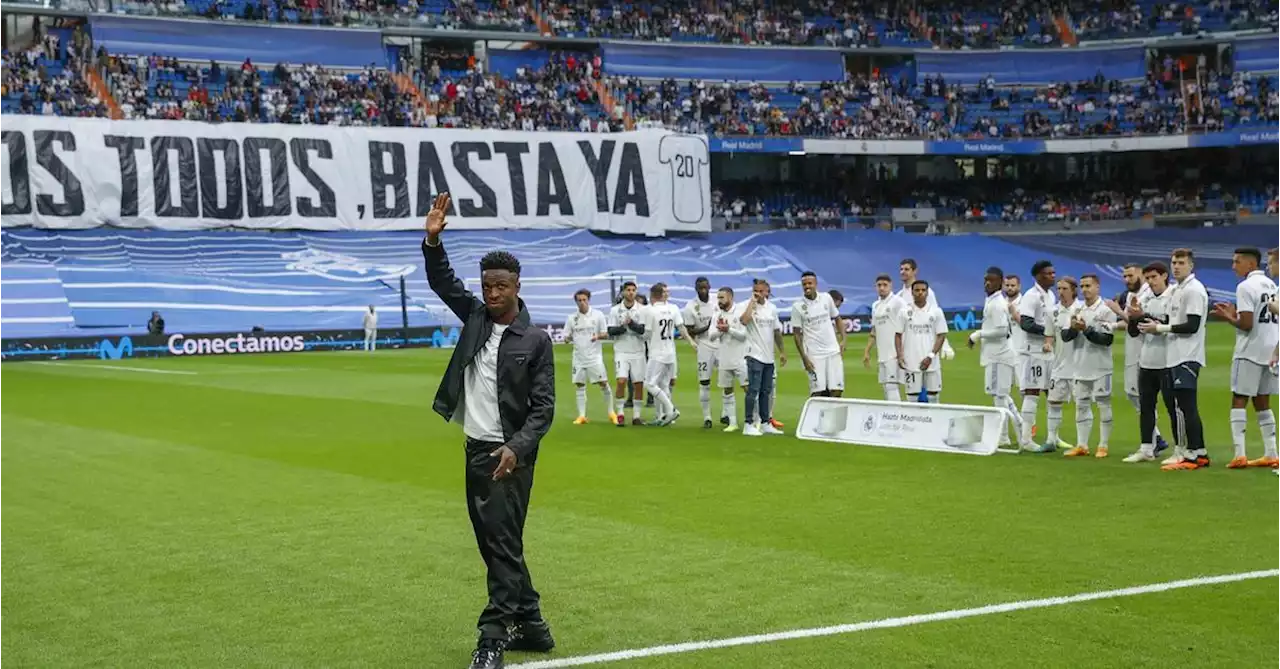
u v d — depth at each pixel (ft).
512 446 21.53
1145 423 46.73
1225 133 195.31
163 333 133.18
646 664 21.89
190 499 40.42
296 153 160.35
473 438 22.17
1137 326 45.52
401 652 22.94
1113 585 27.09
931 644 22.81
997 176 217.15
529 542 32.78
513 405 22.00
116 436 58.49
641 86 197.26
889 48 209.15
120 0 175.73
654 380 62.18
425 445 54.54
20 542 33.53
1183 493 39.27
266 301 148.25
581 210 172.96
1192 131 197.47
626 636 23.67
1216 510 36.19
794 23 211.20
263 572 29.60
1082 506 37.22
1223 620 24.17
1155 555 30.12
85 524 36.14
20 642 23.79
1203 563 29.14
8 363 122.42
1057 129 200.75
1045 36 214.90
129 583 28.63
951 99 207.00
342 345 141.69
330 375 100.27
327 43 186.70
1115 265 192.95
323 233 164.04
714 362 61.26
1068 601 25.71
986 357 53.78
